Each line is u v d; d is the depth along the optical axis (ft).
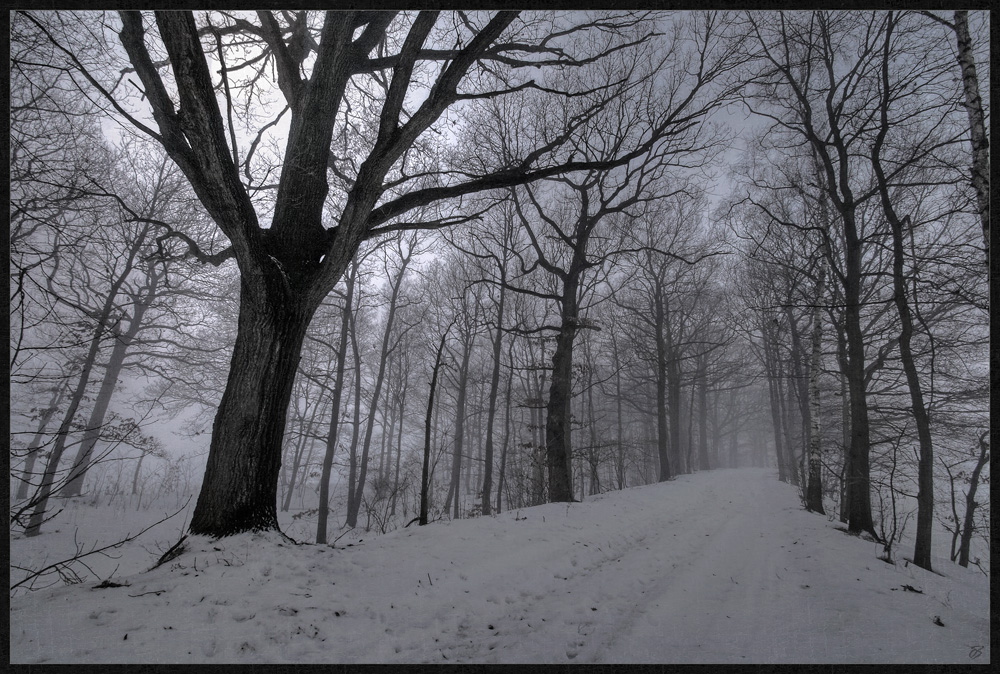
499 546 22.04
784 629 14.53
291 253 21.44
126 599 13.35
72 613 12.41
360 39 24.62
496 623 14.82
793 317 69.10
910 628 14.97
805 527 37.04
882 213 45.52
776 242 54.13
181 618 12.51
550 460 44.47
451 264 73.31
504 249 55.57
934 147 29.35
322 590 15.26
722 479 91.56
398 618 14.25
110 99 17.75
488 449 52.01
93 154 39.45
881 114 31.63
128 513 49.29
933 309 47.70
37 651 10.46
